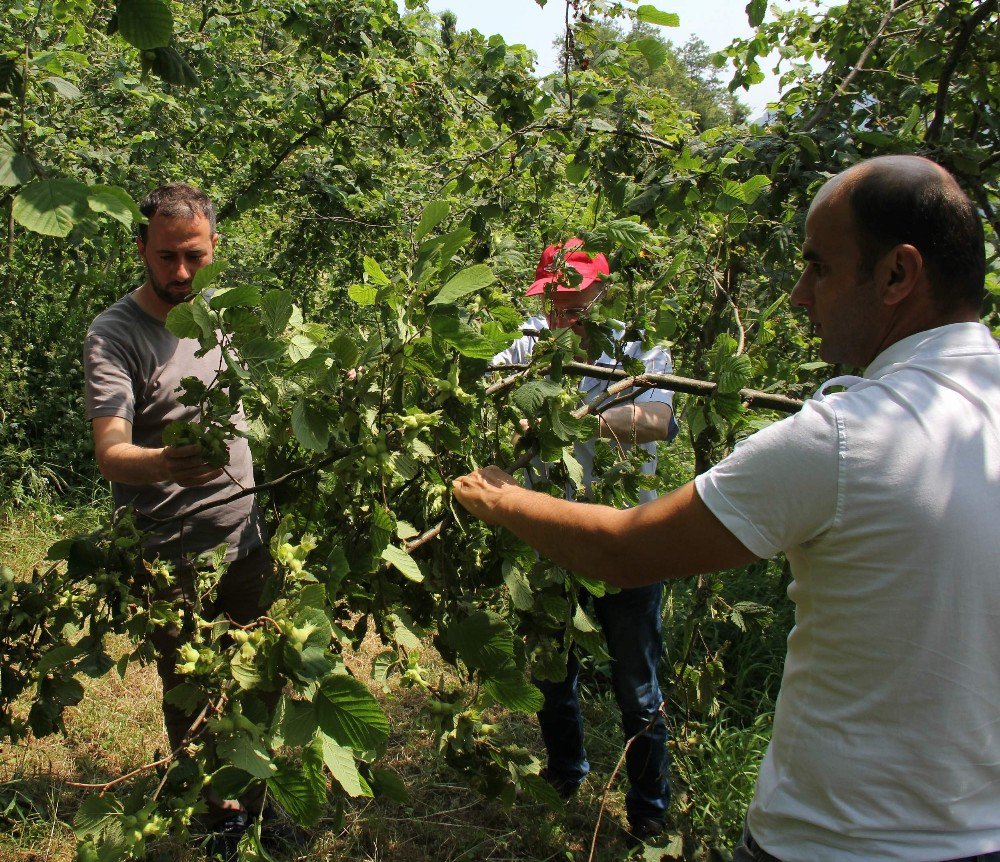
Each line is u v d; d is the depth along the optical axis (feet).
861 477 4.06
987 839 4.16
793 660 4.62
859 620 4.18
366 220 18.83
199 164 19.31
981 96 10.97
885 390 4.25
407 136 16.53
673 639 12.82
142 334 7.82
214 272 5.00
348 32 16.42
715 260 9.70
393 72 15.98
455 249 5.81
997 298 9.47
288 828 9.29
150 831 4.71
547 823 8.66
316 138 17.48
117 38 16.97
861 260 4.48
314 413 5.55
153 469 6.87
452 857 9.38
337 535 6.45
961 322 4.46
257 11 17.06
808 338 10.95
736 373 6.63
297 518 6.80
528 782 6.07
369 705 4.53
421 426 5.58
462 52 14.12
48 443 19.69
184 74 4.75
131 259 19.22
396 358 5.72
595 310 7.48
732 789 9.89
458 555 6.40
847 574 4.18
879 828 4.21
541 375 6.77
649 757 9.18
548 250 8.67
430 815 9.99
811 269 4.91
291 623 4.69
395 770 10.76
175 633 7.56
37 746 10.69
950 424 4.14
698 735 9.39
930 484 4.03
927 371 4.29
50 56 5.76
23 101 4.50
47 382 20.18
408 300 5.74
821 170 9.64
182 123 17.22
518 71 12.29
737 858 4.95
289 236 20.68
